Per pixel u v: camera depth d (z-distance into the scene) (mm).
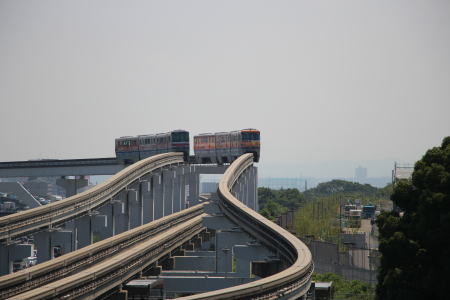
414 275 156000
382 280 166250
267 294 158250
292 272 170375
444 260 151625
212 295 146500
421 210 157750
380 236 172625
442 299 152875
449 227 151625
